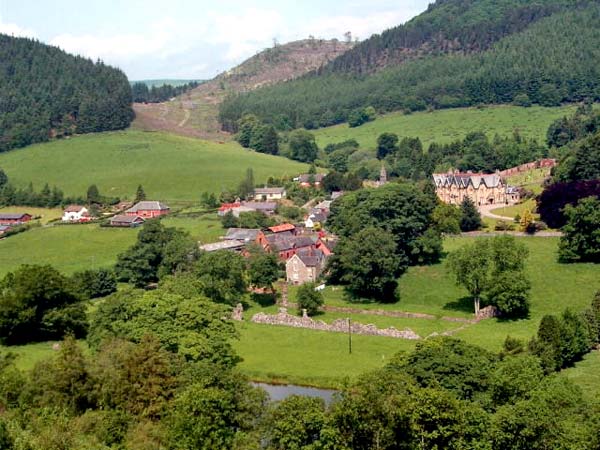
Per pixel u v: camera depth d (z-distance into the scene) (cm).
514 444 7625
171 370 9956
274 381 12381
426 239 18825
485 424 7844
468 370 9400
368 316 16250
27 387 9519
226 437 8069
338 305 17250
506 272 15238
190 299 13588
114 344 11375
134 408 9150
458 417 7800
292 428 7894
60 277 15838
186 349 11925
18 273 15788
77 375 9350
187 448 7875
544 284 16562
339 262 18900
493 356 10362
